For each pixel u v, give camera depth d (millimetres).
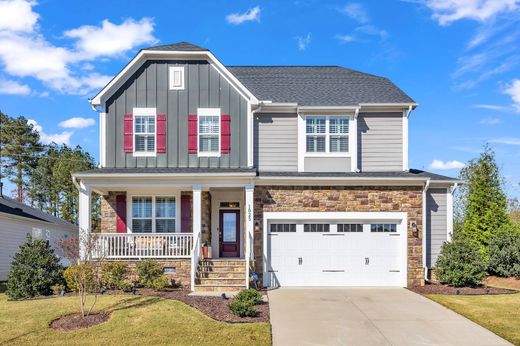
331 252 16406
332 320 11273
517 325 10852
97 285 12539
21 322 10547
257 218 16281
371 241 16453
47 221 26781
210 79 17531
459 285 15781
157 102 17422
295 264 16359
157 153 17281
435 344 9555
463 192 30109
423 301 13445
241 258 17891
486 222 20984
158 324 10391
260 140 17844
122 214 17672
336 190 16422
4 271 21078
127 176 15641
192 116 17406
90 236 12531
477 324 10984
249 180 15977
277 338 9844
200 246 16156
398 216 16344
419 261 16203
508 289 15789
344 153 17641
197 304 12305
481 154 22484
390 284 16250
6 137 43812
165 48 17375
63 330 10070
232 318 11141
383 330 10477
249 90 17531
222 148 17312
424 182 16297
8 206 24219
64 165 40469
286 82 20172
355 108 17406
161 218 17797
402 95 18656
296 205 16344
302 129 17703
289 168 17734
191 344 9320
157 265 14969
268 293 14766
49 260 14234
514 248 18125
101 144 17250
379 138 17891
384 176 16375
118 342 9391
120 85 17453
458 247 15961
